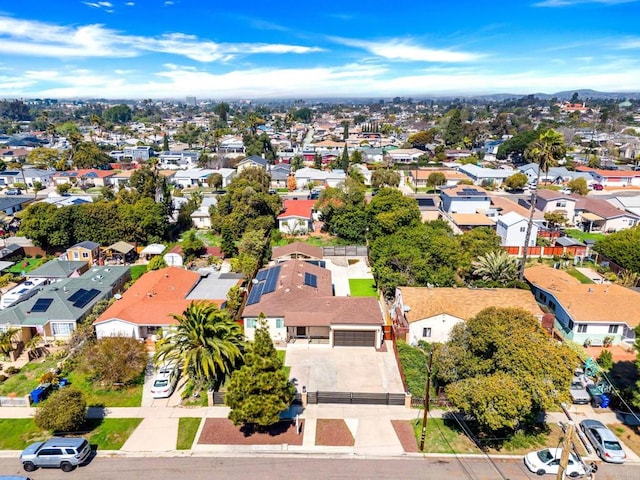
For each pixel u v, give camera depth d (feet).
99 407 102.99
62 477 82.94
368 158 472.85
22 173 375.66
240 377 89.97
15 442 92.32
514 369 87.04
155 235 219.82
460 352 98.07
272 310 130.72
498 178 352.69
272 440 91.81
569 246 200.23
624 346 129.49
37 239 205.98
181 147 606.14
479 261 166.50
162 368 115.14
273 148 523.70
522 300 137.90
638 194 302.04
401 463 85.97
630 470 83.66
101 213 213.05
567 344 121.08
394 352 123.75
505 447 90.17
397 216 205.05
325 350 125.70
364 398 102.27
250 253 192.54
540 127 625.41
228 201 236.43
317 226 252.01
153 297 142.72
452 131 560.20
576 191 306.96
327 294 145.59
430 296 137.49
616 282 166.91
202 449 89.51
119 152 518.78
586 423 93.71
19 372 118.01
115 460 87.04
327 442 91.25
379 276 163.73
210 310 108.47
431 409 100.94
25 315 133.69
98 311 139.03
